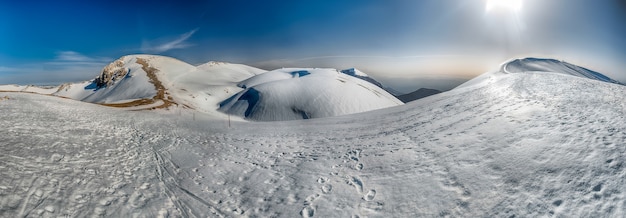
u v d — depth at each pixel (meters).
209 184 9.33
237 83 141.75
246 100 89.50
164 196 7.97
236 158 13.11
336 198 7.83
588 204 5.35
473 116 15.20
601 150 7.03
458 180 7.66
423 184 7.88
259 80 130.38
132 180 8.92
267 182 9.52
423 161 9.76
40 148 10.50
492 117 13.70
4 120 14.73
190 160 12.38
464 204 6.47
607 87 18.41
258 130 24.20
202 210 7.35
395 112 25.64
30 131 13.06
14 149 9.71
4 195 6.33
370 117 25.61
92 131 16.19
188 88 112.94
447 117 17.00
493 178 7.28
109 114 27.97
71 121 18.56
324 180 9.36
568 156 7.26
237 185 9.30
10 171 7.64
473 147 9.93
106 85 150.12
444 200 6.82
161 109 52.56
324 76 112.56
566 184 6.11
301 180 9.54
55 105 26.91
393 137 14.80
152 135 18.45
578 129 8.95
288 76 139.75
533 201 5.91
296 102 85.94
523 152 8.32
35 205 6.26
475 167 8.23
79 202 6.80
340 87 97.56
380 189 8.09
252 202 7.91
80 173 8.72
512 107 14.94
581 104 12.63
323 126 23.67
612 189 5.48
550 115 11.51
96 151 11.77
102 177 8.73
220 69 189.75
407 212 6.65
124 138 15.93
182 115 47.66
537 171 6.98
